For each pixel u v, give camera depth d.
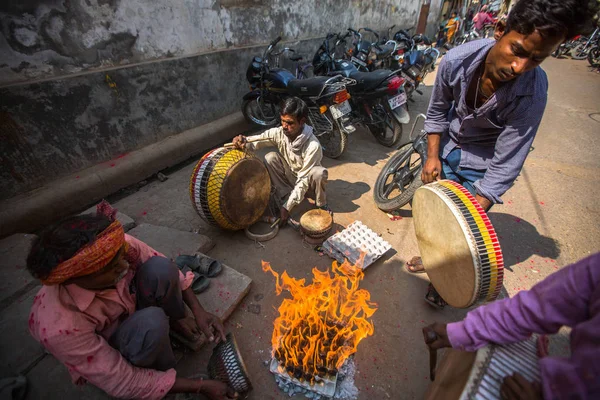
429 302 2.17
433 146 2.23
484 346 1.06
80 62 2.96
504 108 1.67
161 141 3.89
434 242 1.89
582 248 2.73
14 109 2.64
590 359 0.69
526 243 2.78
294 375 1.66
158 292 1.50
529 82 1.56
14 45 2.55
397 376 1.79
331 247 2.55
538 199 3.36
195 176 2.42
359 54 5.79
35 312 1.15
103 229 1.14
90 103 3.10
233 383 1.55
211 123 4.47
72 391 1.64
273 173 2.96
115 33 3.13
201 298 2.11
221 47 4.28
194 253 2.51
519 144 1.72
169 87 3.78
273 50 5.02
